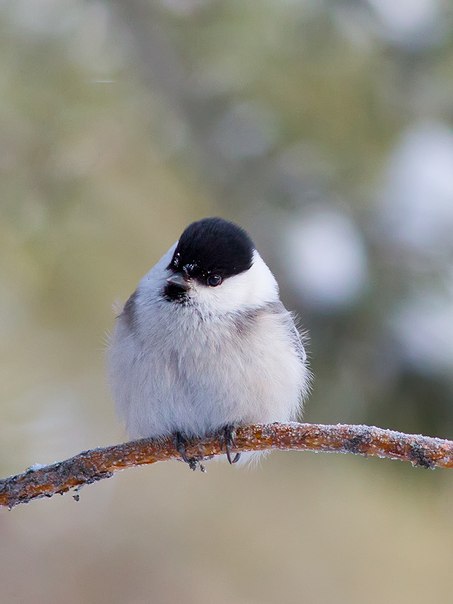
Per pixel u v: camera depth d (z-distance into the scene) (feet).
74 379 28.43
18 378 27.25
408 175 28.99
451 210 28.84
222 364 23.04
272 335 23.84
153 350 23.24
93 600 33.04
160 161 30.37
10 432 25.63
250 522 34.04
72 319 28.94
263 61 28.45
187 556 33.96
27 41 27.58
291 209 29.53
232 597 33.30
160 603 33.19
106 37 28.76
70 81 27.94
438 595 32.94
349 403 27.12
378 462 28.96
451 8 28.22
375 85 28.58
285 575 33.27
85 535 33.91
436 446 18.17
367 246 28.91
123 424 24.06
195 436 23.26
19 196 27.81
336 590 33.14
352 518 33.12
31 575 32.91
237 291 24.03
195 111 29.94
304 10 28.12
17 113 27.40
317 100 28.68
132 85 29.19
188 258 23.97
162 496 34.88
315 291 28.12
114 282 29.40
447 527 30.71
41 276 28.48
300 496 33.19
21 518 33.58
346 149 28.81
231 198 30.40
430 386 26.99
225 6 28.48
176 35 28.94
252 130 29.53
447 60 28.32
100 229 29.19
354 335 27.68
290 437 19.57
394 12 28.37
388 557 33.14
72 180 28.50
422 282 28.27
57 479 19.27
